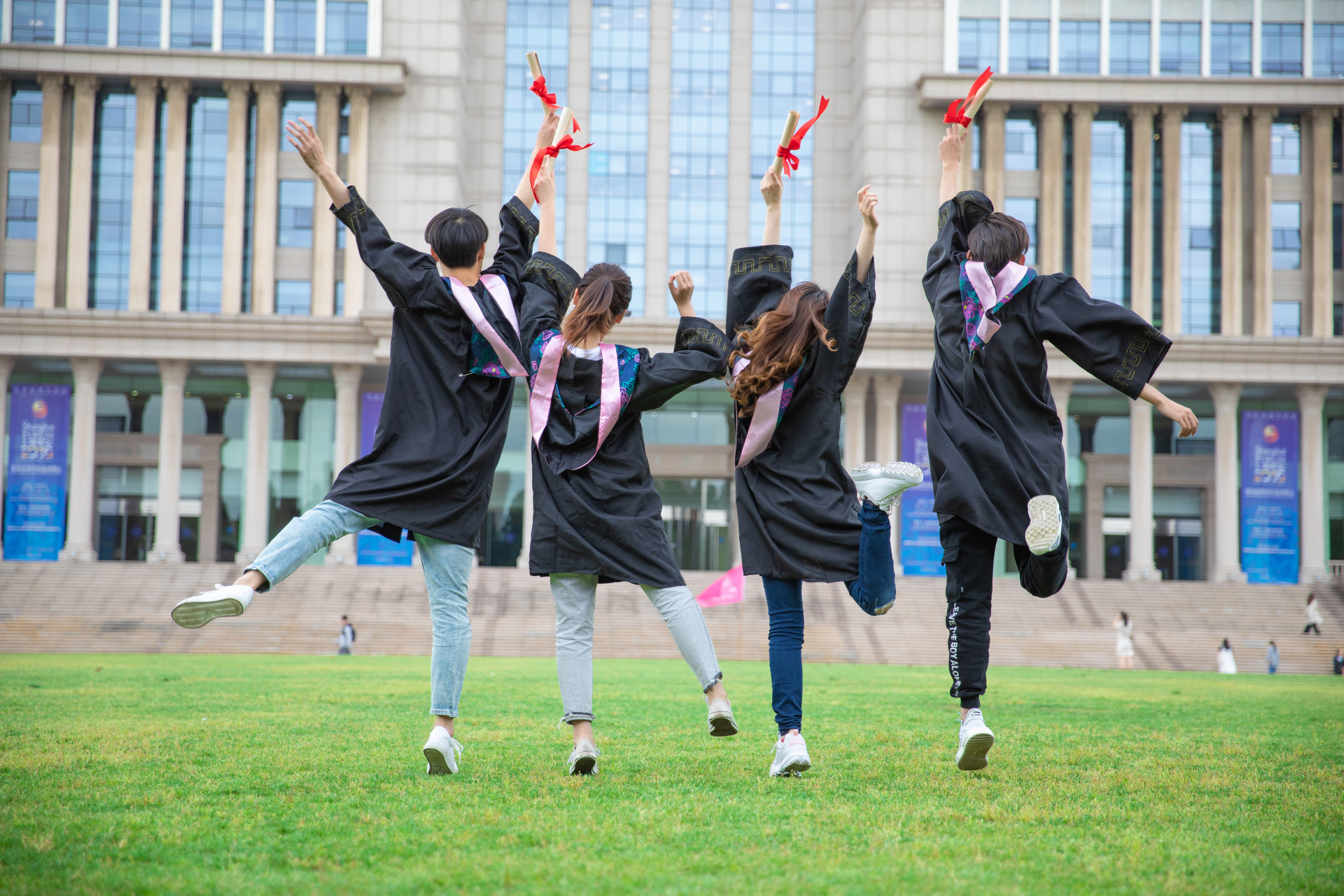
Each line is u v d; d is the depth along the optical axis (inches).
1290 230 2078.0
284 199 2086.6
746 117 2253.9
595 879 124.3
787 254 216.5
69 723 301.7
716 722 197.9
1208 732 316.8
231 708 366.0
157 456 2149.4
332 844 140.6
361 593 1806.1
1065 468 196.2
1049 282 196.2
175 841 141.3
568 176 2219.5
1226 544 2049.7
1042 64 2098.9
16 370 2142.0
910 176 2132.1
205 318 1999.3
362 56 2069.4
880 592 200.5
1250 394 2199.8
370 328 2018.9
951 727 325.4
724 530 2181.3
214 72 2036.2
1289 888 124.9
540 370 204.5
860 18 2210.9
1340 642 1619.1
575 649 204.2
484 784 187.3
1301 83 2030.0
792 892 120.0
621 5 2271.2
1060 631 1678.2
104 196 2043.6
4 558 1978.3
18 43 2006.6
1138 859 136.7
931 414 200.7
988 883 124.6
